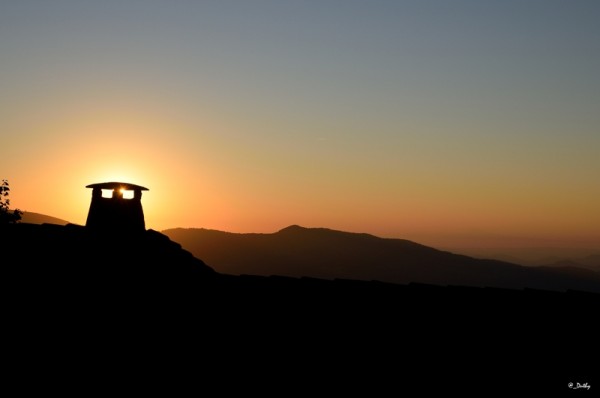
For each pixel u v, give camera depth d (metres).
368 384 13.89
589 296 17.77
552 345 14.82
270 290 19.28
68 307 17.19
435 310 16.97
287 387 14.08
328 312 17.31
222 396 13.90
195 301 18.80
